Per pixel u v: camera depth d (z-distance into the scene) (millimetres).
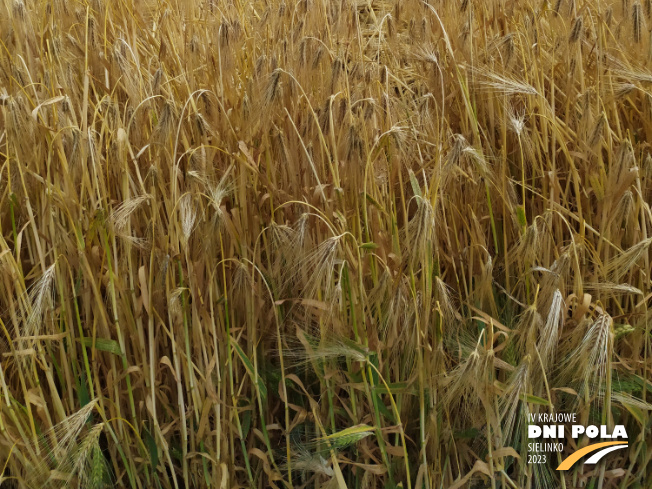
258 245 1977
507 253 2084
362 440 1943
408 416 2029
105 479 2010
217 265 1935
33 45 2348
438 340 1771
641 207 1990
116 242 1987
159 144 1838
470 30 2264
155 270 1912
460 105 2262
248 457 2102
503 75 2156
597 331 1780
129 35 2426
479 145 2068
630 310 2111
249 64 2293
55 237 1871
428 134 2162
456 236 2014
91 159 1810
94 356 1864
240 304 1982
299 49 2053
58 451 1763
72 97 2102
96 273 1875
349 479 2111
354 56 2357
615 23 2480
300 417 1924
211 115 1989
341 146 1972
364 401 2025
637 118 2404
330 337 1799
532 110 2133
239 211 1944
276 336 2021
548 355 1948
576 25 2146
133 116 1866
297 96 2057
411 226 1689
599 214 2084
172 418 2051
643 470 2152
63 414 1860
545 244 2020
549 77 2387
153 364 1834
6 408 1801
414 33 2404
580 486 2123
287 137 2004
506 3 2512
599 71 2225
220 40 2045
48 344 1894
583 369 1854
